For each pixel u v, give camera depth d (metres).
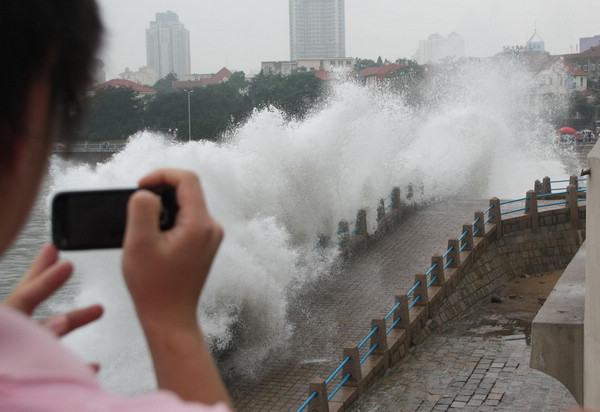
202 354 1.12
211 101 77.38
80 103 1.01
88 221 1.10
